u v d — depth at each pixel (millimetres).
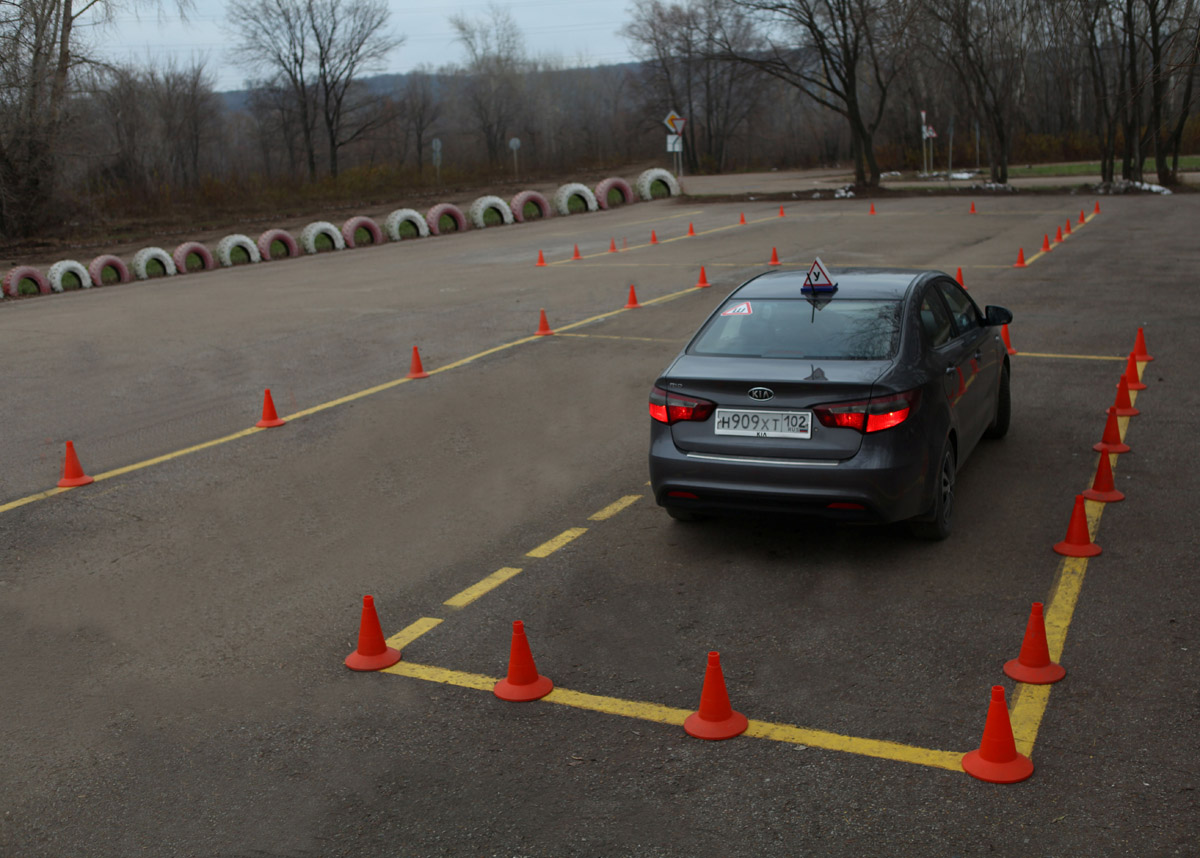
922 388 5680
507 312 16062
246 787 3967
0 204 36469
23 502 8008
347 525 7109
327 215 42094
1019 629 4902
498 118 79062
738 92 79625
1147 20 37719
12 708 4734
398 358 13000
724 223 29391
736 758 3943
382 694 4684
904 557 5906
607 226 31547
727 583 5699
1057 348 11484
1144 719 4031
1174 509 6371
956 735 4004
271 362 13188
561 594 5707
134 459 9102
